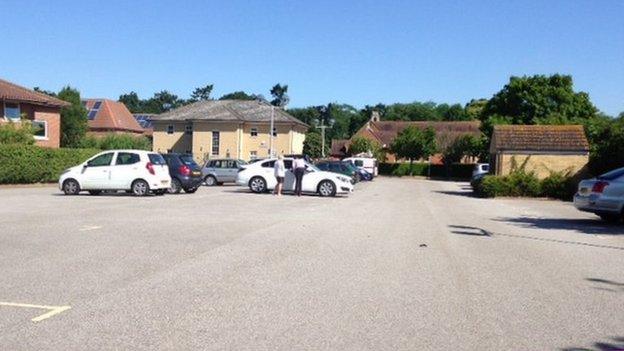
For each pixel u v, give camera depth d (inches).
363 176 1963.6
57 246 397.7
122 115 3161.9
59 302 257.4
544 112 2230.6
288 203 820.0
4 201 747.4
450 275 339.0
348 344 213.3
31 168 1147.9
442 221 644.1
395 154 3065.9
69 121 2226.9
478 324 242.7
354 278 322.7
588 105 2249.0
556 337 228.5
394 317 249.1
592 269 371.6
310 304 265.6
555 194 1137.4
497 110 2368.4
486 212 797.9
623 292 307.3
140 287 287.6
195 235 465.4
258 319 240.5
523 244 476.7
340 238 474.6
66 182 880.9
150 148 2476.6
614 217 676.7
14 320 231.0
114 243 414.9
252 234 480.4
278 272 331.9
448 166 2888.8
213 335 219.0
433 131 2972.4
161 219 568.1
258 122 2657.5
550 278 338.6
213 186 1309.1
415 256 399.9
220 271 329.7
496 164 1296.8
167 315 242.2
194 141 2623.0
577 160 1216.2
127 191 920.3
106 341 209.5
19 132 1272.1
